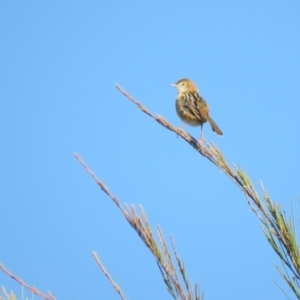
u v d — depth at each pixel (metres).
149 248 5.45
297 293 5.12
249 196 5.60
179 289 5.35
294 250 5.27
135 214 5.55
